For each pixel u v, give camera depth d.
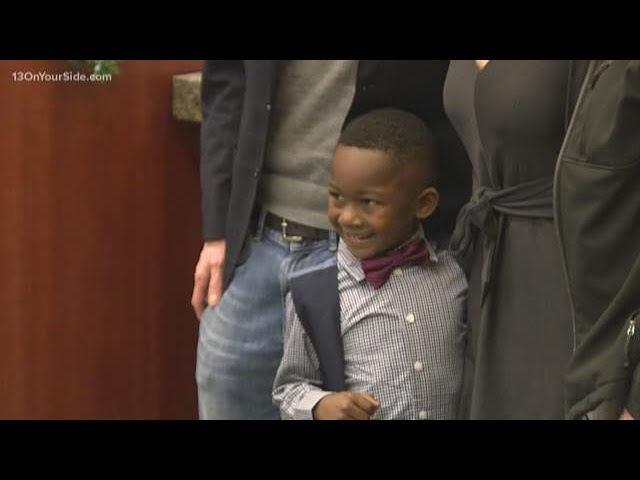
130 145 3.35
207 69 2.55
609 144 1.63
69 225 3.33
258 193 2.47
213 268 2.60
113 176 3.35
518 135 1.82
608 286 1.69
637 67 1.58
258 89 2.37
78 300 3.39
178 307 3.57
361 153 2.14
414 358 2.21
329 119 2.31
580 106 1.70
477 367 1.97
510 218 1.91
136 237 3.44
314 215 2.38
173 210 3.49
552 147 1.82
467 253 2.10
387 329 2.21
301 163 2.37
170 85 3.36
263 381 2.56
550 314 1.87
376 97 2.28
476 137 2.01
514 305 1.91
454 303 2.22
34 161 3.24
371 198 2.15
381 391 2.22
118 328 3.48
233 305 2.54
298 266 2.39
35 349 3.36
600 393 1.66
